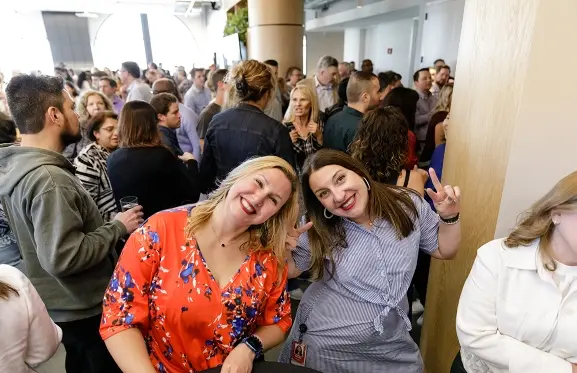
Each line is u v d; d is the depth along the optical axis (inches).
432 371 68.7
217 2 539.5
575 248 31.8
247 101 77.1
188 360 40.1
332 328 47.1
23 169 44.6
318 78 160.9
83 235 47.4
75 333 51.4
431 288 69.2
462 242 56.3
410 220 45.9
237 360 37.9
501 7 45.2
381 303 45.7
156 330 39.2
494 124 46.5
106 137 82.3
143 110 71.0
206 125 122.8
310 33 553.3
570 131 40.9
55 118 48.1
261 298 40.2
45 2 488.1
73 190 46.6
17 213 47.1
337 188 41.7
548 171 42.3
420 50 290.4
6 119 65.6
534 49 38.3
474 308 38.4
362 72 92.1
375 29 430.0
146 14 644.1
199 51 698.2
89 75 328.5
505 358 35.7
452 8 238.5
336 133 93.5
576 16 37.3
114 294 37.8
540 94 39.6
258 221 37.2
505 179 43.3
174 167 73.7
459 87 59.7
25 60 550.6
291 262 49.1
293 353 49.6
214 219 38.7
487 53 49.2
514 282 35.9
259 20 227.1
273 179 36.2
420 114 154.3
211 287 38.0
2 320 32.0
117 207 76.2
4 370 32.3
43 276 49.4
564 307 33.9
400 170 61.9
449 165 63.8
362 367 48.6
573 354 34.5
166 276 37.7
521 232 35.9
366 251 45.3
